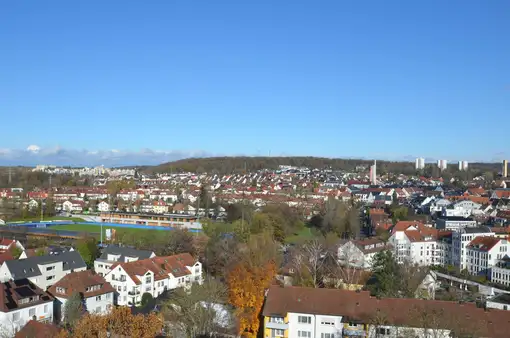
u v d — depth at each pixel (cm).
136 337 6594
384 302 8512
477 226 18538
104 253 14488
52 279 12694
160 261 12962
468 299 12312
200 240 16900
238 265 11981
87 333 6594
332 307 8544
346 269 13162
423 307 8225
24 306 9356
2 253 13875
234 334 9444
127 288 11600
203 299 9525
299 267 12800
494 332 7606
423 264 16262
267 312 8594
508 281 14400
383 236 18875
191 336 8875
